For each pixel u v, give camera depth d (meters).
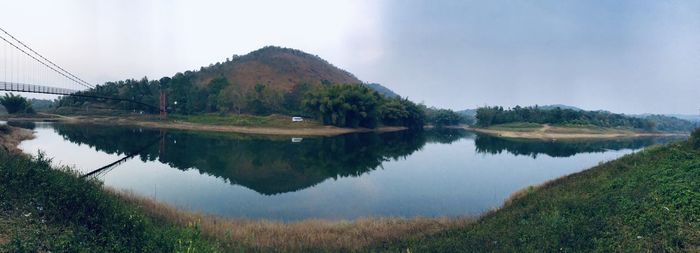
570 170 47.66
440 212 25.70
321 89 121.62
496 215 18.84
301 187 33.91
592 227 12.61
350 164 49.62
